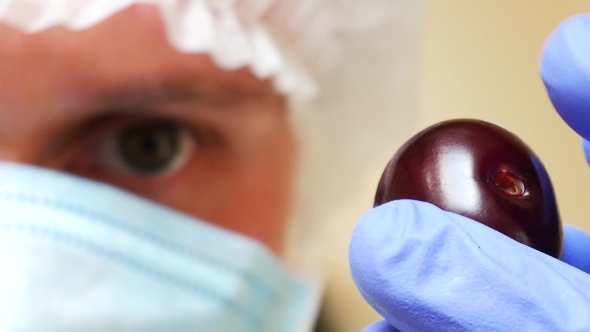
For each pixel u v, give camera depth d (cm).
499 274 17
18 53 21
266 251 24
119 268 22
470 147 18
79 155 23
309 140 24
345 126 25
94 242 22
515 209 18
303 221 25
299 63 24
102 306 22
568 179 26
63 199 22
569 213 26
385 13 24
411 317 18
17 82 22
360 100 25
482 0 25
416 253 18
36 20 21
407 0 24
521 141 18
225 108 23
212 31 22
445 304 18
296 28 23
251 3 23
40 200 22
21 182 22
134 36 22
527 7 25
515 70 25
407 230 18
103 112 22
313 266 25
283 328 24
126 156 23
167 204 23
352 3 23
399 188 18
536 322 17
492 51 25
